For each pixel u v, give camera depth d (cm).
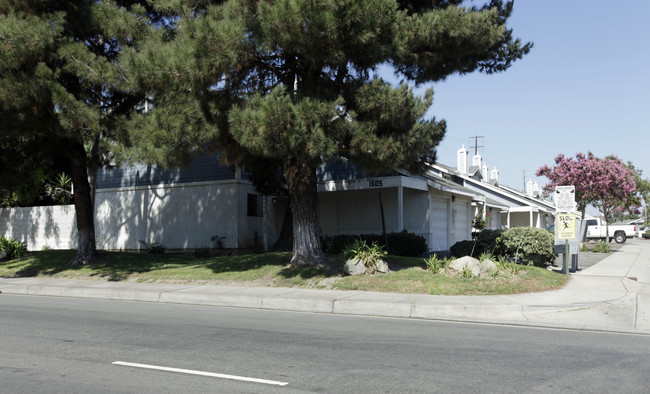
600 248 2672
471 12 1293
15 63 1302
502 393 528
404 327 909
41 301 1267
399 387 547
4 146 1770
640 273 1605
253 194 2431
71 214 2664
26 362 652
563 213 1509
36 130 1445
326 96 1236
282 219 2556
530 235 1568
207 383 561
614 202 3897
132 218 2548
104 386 550
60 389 539
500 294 1173
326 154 1166
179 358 673
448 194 2631
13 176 1833
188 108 1203
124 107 1600
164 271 1606
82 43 1415
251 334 837
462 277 1298
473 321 984
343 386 550
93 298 1336
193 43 1123
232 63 1142
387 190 2367
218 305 1205
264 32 1134
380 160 1245
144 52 1238
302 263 1448
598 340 808
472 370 616
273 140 1125
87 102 1496
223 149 1425
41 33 1296
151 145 1227
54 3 1450
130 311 1096
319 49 1155
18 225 2769
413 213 2320
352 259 1373
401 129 1255
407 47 1270
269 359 668
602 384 561
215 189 2366
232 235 2316
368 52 1193
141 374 596
